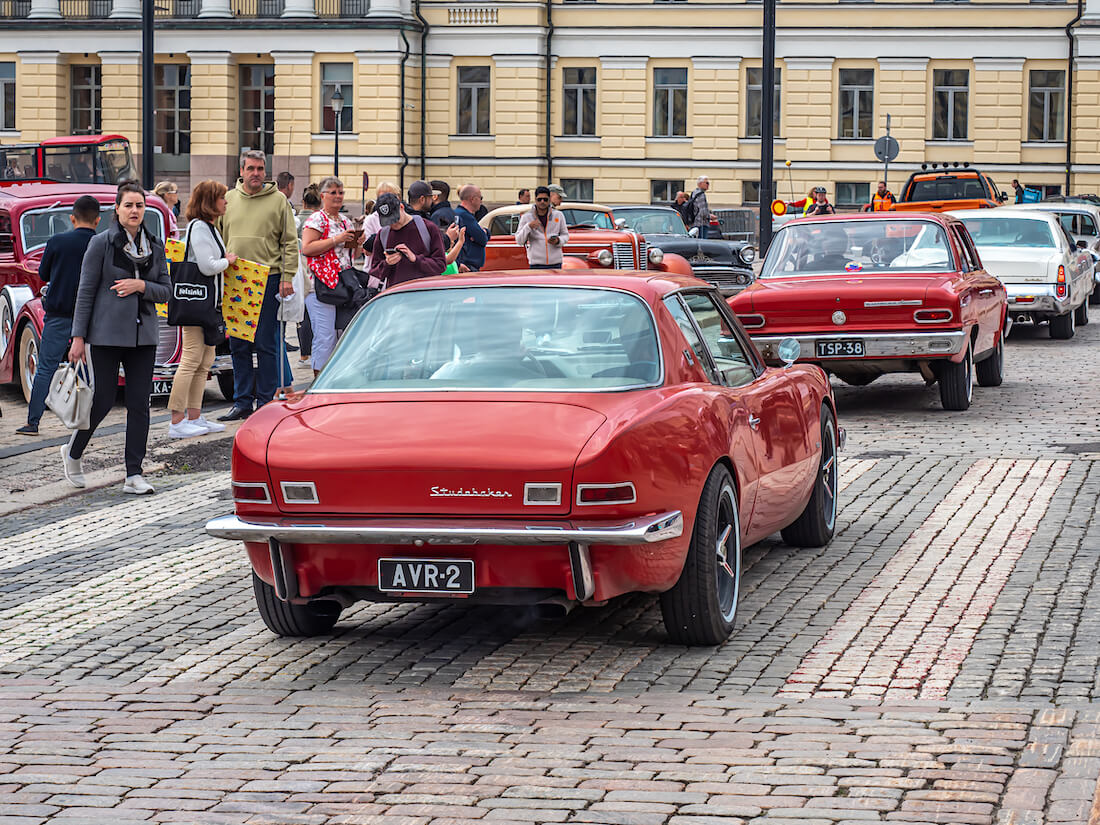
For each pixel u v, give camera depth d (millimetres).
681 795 5242
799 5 53938
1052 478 11680
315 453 6668
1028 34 53000
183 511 11102
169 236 17625
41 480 12305
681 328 7492
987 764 5445
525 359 7098
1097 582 8367
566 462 6410
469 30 55156
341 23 54031
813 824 4953
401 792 5359
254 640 7578
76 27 55719
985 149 53781
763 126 24188
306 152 54875
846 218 16109
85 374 11719
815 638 7336
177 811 5242
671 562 6773
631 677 6758
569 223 24391
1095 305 32594
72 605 8352
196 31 55125
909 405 16234
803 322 14891
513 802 5230
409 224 14492
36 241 17234
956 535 9719
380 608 8195
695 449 6844
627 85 55156
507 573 6543
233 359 14828
